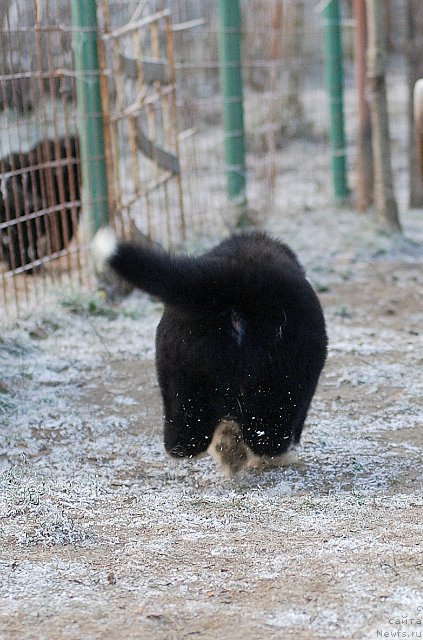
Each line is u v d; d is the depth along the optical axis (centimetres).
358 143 1394
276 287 510
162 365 523
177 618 394
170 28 1098
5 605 405
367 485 545
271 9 1539
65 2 1165
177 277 489
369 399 693
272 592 416
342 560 446
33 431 638
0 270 1051
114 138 980
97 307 895
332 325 888
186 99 1402
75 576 434
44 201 910
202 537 477
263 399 511
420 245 1220
